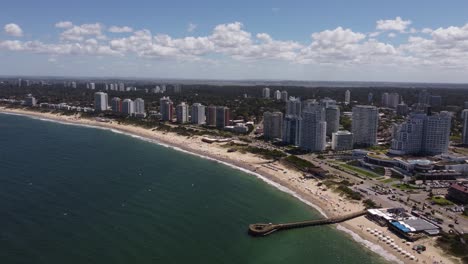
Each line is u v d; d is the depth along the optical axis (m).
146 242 166.62
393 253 162.00
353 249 166.38
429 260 154.75
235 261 155.00
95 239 167.12
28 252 153.50
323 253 162.88
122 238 169.25
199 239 172.25
